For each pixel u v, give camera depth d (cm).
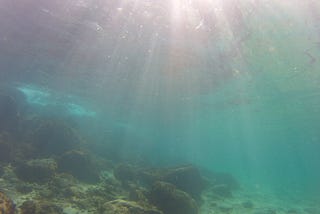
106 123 4588
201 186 1831
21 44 1839
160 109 3688
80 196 1088
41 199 959
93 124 4128
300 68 1783
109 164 2230
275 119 3778
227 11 1189
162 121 4941
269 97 2577
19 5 1340
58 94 3288
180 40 1505
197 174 1817
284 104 2817
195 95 2741
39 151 1689
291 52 1553
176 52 1686
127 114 4378
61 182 1181
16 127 1939
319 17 1153
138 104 3481
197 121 4600
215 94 2633
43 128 1805
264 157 15562
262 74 1959
